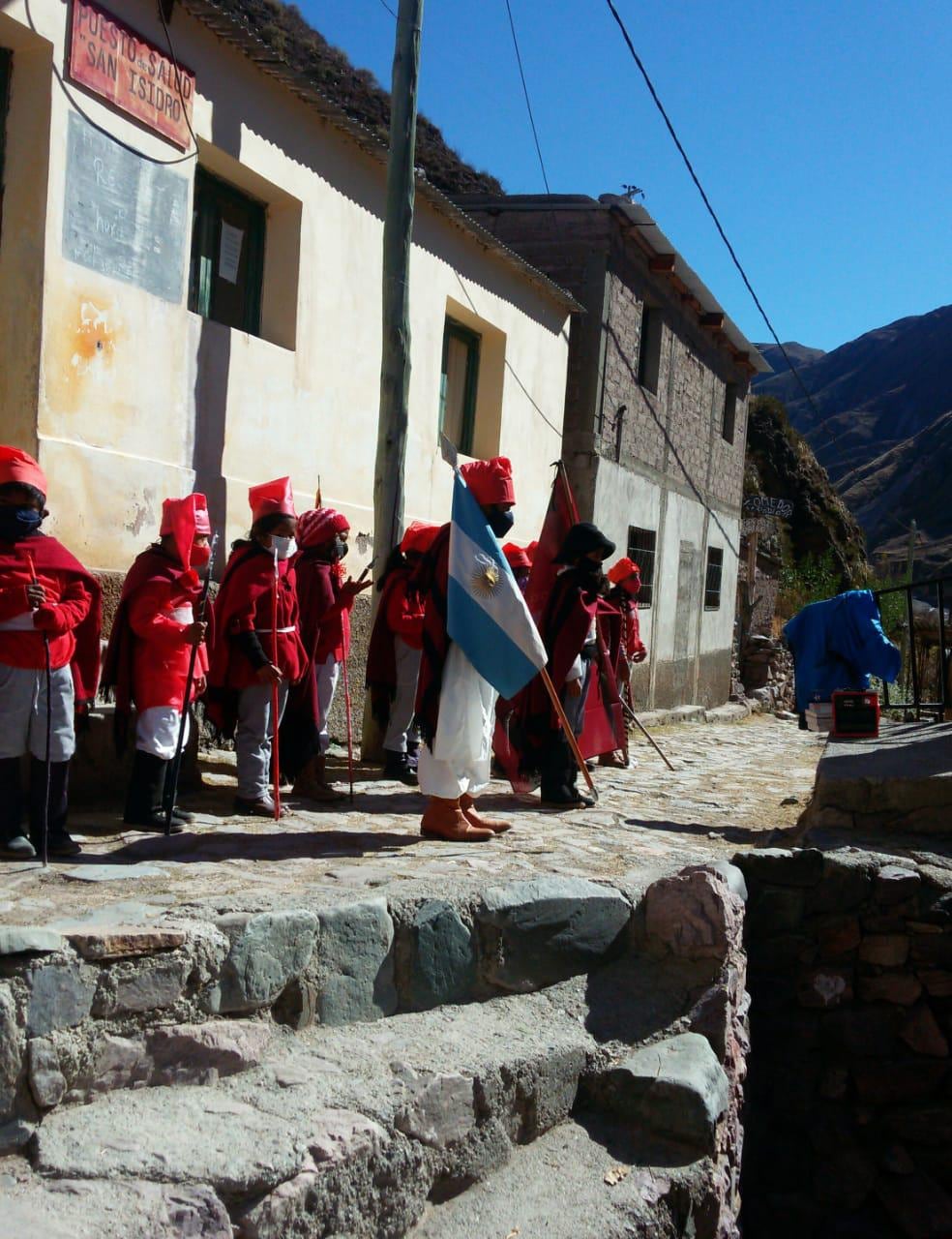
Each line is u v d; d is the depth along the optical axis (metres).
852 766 7.22
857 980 6.29
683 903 5.04
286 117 8.63
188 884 4.66
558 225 14.81
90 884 4.57
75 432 6.81
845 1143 6.21
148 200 7.29
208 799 6.97
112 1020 3.51
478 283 11.93
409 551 8.31
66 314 6.67
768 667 24.14
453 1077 3.87
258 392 8.51
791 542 34.00
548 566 7.92
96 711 6.64
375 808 7.17
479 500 6.11
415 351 10.77
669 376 17.75
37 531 5.14
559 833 6.76
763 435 35.44
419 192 10.23
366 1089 3.71
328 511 7.59
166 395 7.56
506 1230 3.68
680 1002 4.85
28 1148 3.23
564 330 14.16
